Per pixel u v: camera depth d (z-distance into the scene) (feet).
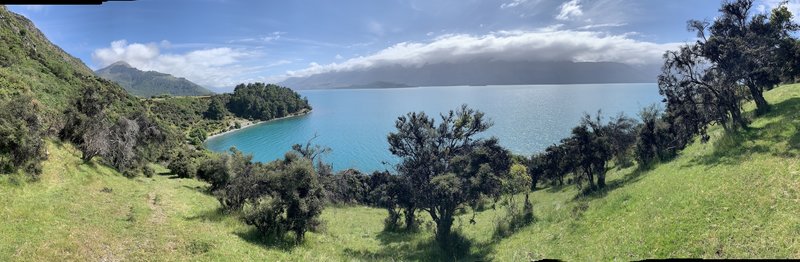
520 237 106.32
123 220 87.10
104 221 82.69
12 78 172.14
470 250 108.27
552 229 102.78
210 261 68.85
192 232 84.89
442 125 131.44
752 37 122.83
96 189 114.83
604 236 83.56
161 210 104.99
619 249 74.28
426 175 123.85
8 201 77.41
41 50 370.94
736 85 127.44
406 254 106.93
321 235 119.65
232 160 161.07
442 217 115.44
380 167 369.09
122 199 109.50
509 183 128.16
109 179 136.05
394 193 130.11
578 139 152.87
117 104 337.52
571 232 94.79
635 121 170.30
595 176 178.60
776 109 124.67
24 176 93.81
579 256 79.05
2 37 282.77
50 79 250.37
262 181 110.83
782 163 79.20
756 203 68.03
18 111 108.47
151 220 91.20
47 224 71.31
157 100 644.27
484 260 95.09
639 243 72.90
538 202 157.79
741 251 58.39
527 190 135.33
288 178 103.09
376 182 230.68
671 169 115.55
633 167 174.91
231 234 93.09
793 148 86.48
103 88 341.00
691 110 134.00
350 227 147.23
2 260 53.31
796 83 154.71
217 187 156.04
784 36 125.29
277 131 643.86
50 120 152.66
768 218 62.95
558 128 577.02
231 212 116.06
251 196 115.03
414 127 127.65
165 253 69.51
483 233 122.93
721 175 85.87
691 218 72.38
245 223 106.73
